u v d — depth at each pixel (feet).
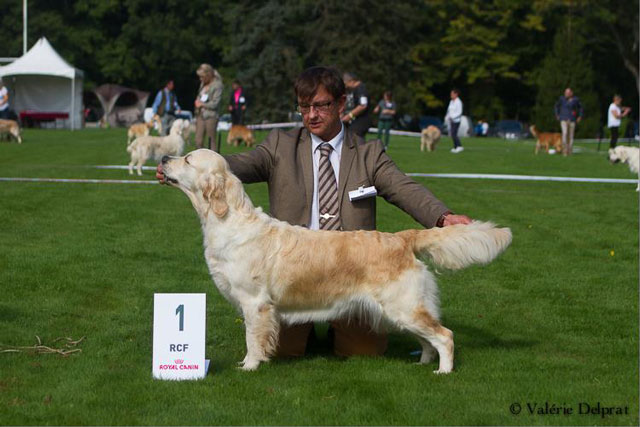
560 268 24.32
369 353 16.42
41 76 127.24
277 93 149.48
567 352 16.43
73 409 12.61
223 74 167.32
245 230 14.70
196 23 180.96
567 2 142.00
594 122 130.41
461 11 159.63
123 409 12.69
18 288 20.20
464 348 16.70
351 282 14.71
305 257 14.66
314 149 17.01
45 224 28.89
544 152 82.53
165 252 25.05
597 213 35.45
